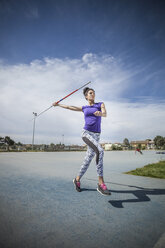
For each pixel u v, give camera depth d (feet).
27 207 5.64
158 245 3.51
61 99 9.00
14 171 13.93
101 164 6.98
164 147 200.44
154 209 5.70
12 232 3.94
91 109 7.70
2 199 6.45
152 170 14.83
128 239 3.76
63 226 4.33
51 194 7.27
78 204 6.07
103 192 6.73
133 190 8.27
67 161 24.58
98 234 3.96
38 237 3.75
